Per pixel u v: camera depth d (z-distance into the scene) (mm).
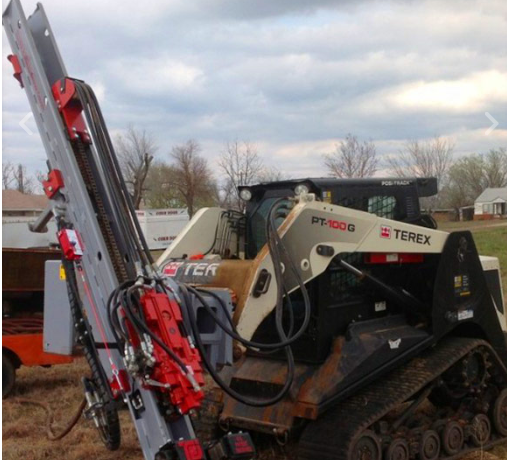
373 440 5492
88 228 4477
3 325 9078
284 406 5656
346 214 5484
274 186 6266
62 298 4930
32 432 7152
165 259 5910
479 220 47219
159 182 33688
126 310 3975
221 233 6332
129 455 6422
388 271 6211
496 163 49844
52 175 4660
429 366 6039
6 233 13227
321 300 5723
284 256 5125
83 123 4680
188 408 3924
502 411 6734
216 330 4461
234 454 4070
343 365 5629
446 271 6207
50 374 9805
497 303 7152
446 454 6223
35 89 4785
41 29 4855
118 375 4285
